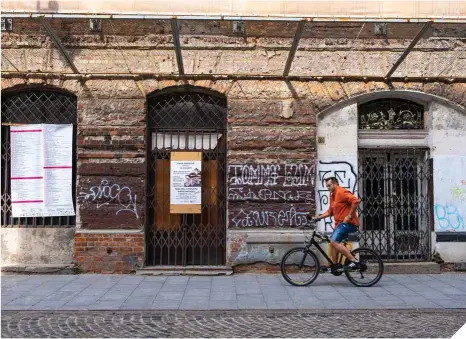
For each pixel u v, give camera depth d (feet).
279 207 33.63
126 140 33.50
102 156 33.37
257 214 33.53
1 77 33.45
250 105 33.94
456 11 35.19
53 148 34.06
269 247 33.19
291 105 34.01
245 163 33.68
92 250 32.96
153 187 34.42
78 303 25.38
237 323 22.17
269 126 33.91
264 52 34.30
